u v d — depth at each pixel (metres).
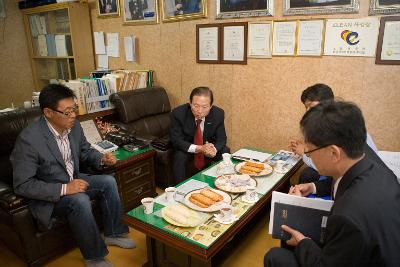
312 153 1.00
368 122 2.47
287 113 2.80
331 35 2.45
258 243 2.11
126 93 3.03
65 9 3.68
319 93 1.81
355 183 0.96
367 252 0.86
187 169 2.56
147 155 2.51
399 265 0.86
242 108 3.04
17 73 4.27
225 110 3.15
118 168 2.29
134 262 1.93
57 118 1.78
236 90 3.03
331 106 0.97
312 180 2.08
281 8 2.62
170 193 1.75
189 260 1.63
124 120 2.98
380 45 2.28
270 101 2.87
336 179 1.09
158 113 3.32
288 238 1.35
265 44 2.75
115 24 3.67
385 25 2.24
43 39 4.05
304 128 1.00
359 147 0.94
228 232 1.47
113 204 2.04
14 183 1.75
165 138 2.85
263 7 2.69
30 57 4.31
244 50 2.87
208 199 1.66
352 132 0.92
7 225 1.83
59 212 1.83
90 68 3.91
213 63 3.09
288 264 1.20
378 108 2.41
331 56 2.49
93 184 2.02
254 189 1.81
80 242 1.82
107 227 2.08
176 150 2.61
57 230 1.92
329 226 0.96
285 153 2.41
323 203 1.35
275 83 2.80
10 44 4.14
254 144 3.06
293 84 2.71
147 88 3.26
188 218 1.53
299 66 2.64
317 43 2.52
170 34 3.29
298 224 1.35
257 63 2.84
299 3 2.53
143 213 1.65
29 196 1.72
